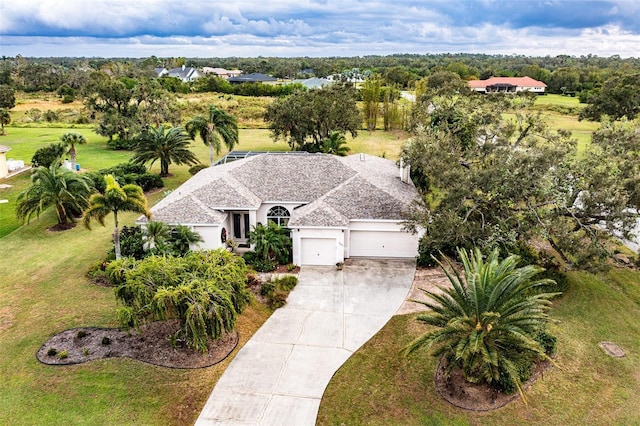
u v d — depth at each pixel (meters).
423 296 24.16
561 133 28.91
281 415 16.16
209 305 17.50
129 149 62.59
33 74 145.75
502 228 23.95
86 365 18.36
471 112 34.03
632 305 23.27
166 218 27.41
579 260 22.50
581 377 18.03
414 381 17.81
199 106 98.75
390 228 28.06
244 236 30.83
